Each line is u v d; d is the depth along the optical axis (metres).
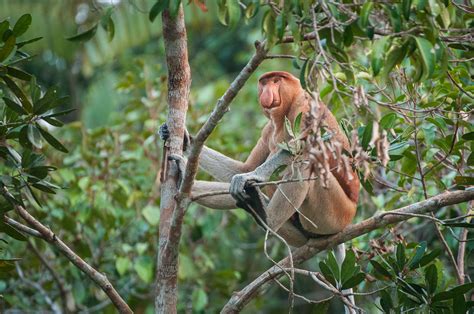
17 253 12.95
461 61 8.68
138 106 14.66
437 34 7.13
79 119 20.47
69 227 12.84
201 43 23.42
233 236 15.63
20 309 13.28
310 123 6.99
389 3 7.20
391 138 9.72
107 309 13.48
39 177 8.55
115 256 13.36
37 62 21.39
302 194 9.64
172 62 8.85
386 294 8.54
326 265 8.55
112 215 12.72
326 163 6.73
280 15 7.17
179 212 8.26
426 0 6.97
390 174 12.57
